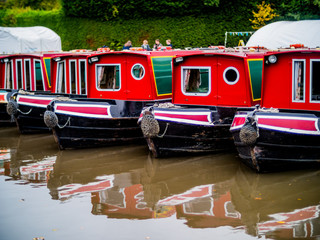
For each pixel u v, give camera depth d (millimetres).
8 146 12391
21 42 22438
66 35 26766
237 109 10781
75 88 13328
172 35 23719
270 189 8500
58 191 8672
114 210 7715
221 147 11227
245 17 22297
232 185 8828
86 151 11734
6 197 8367
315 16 21062
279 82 9672
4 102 14906
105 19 25234
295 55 9453
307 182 8797
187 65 11344
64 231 6891
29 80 15070
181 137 10617
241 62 10672
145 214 7527
